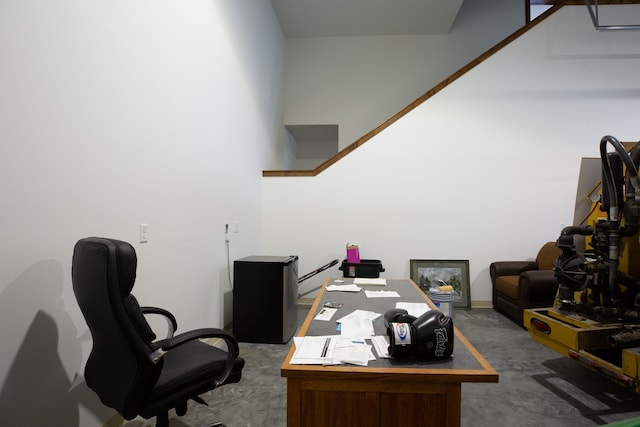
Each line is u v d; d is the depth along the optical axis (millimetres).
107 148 1553
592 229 2027
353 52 5484
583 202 2576
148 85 1841
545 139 3922
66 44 1335
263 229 4094
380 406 1061
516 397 1983
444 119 3986
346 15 4898
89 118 1450
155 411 1171
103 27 1521
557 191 3910
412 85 5430
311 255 4070
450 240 3979
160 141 1951
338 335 1351
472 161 3959
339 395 1073
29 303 1204
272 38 4613
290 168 6113
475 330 3121
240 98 3256
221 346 2717
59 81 1307
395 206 4016
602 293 2033
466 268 3930
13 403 1150
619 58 3895
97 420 1490
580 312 2072
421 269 3963
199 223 2434
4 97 1111
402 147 4012
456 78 3984
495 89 3953
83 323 1427
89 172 1454
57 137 1302
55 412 1300
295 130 5832
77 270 1146
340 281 2479
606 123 3893
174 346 1144
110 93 1567
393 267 4020
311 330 1419
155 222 1910
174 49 2088
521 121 3936
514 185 3934
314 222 4070
